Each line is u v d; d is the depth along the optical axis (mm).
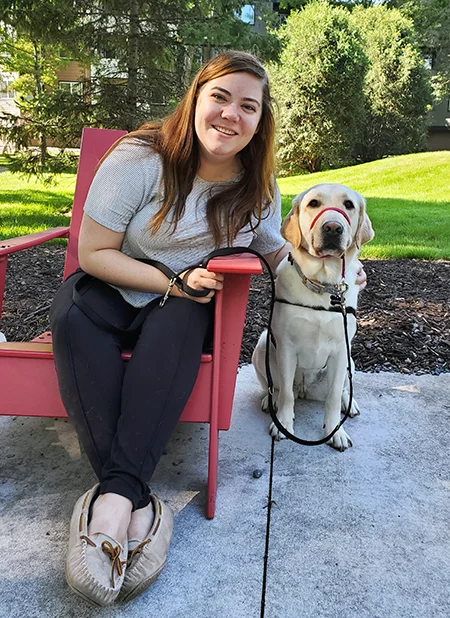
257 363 2350
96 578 1191
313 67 12758
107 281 1646
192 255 1718
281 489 1801
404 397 2484
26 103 7289
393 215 7430
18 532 1564
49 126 6871
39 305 3465
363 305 3713
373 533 1604
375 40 14492
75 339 1483
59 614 1295
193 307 1598
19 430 2137
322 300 1999
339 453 2025
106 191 1620
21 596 1344
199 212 1678
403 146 15062
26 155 7148
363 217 2092
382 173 10977
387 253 5258
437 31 16969
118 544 1260
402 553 1526
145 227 1655
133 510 1383
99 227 1636
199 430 2184
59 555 1481
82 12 6520
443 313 3566
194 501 1727
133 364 1472
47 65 11859
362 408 2375
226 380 1632
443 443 2107
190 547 1523
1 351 1608
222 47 6660
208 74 1579
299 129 13367
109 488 1340
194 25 6258
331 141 13383
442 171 10688
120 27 6727
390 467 1941
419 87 14719
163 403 1434
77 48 6875
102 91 6930
